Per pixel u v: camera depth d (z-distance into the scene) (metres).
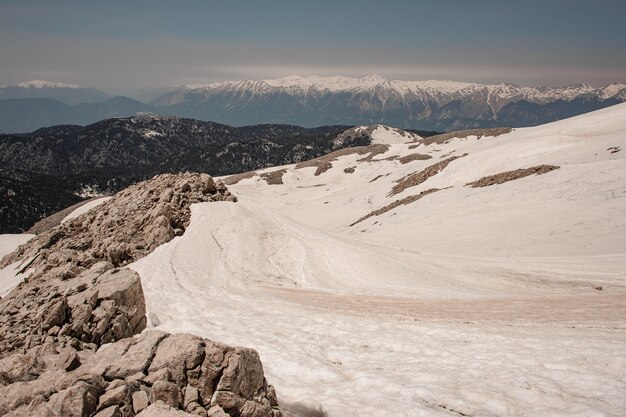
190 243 33.97
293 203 125.69
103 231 40.75
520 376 11.74
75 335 15.20
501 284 29.53
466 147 131.62
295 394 12.55
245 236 36.09
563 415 9.83
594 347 13.12
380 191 106.38
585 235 38.75
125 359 10.33
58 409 8.09
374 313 20.36
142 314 17.78
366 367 13.67
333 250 34.91
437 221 54.81
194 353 10.20
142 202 44.19
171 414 8.18
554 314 19.00
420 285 28.67
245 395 10.27
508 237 42.91
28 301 18.70
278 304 22.38
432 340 15.46
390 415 10.66
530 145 83.00
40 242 51.44
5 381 10.06
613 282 26.81
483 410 10.48
